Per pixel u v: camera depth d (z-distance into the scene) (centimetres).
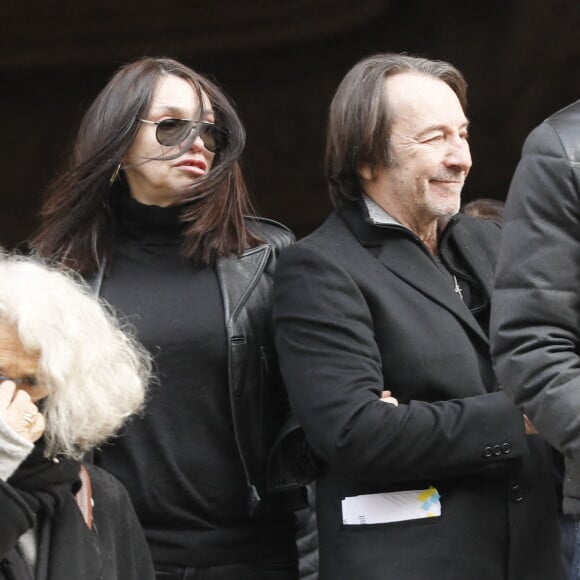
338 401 1310
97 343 1062
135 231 1512
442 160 1399
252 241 1520
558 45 5250
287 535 1477
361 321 1345
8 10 5834
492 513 1326
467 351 1361
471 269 1434
